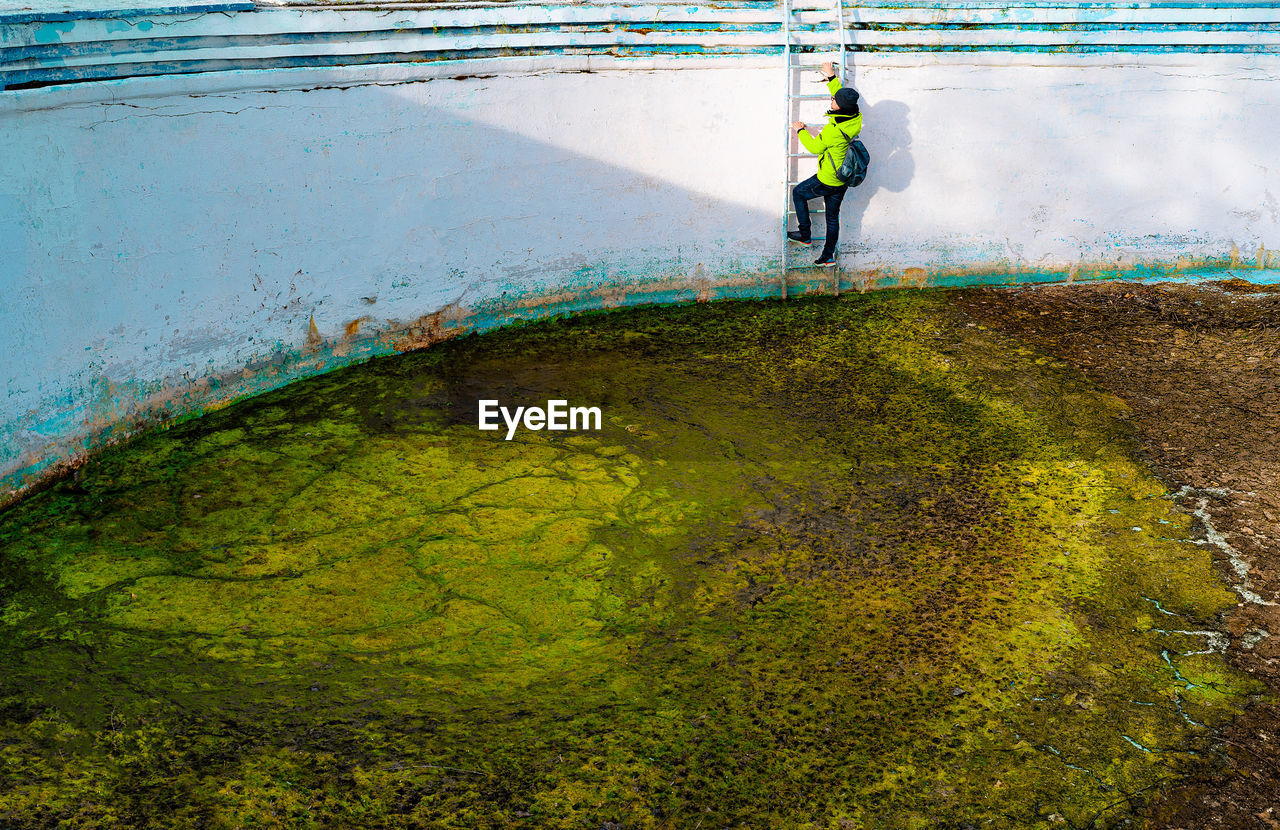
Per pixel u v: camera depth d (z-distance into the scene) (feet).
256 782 13.78
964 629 17.38
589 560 19.53
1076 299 32.68
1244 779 14.17
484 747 14.62
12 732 14.42
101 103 20.12
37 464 20.48
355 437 23.99
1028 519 20.93
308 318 26.08
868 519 20.98
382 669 16.35
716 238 31.71
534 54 27.73
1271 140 32.81
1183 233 33.71
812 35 30.12
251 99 22.94
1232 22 31.48
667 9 28.84
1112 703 15.65
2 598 17.56
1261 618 17.72
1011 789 13.96
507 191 28.60
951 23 30.50
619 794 13.82
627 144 29.76
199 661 16.31
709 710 15.47
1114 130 32.19
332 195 25.35
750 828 13.26
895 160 31.55
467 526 20.63
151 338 22.54
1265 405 25.82
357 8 24.38
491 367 27.84
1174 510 21.21
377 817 13.29
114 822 12.95
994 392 26.76
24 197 19.04
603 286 31.24
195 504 20.88
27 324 19.63
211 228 23.11
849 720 15.25
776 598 18.33
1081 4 30.71
